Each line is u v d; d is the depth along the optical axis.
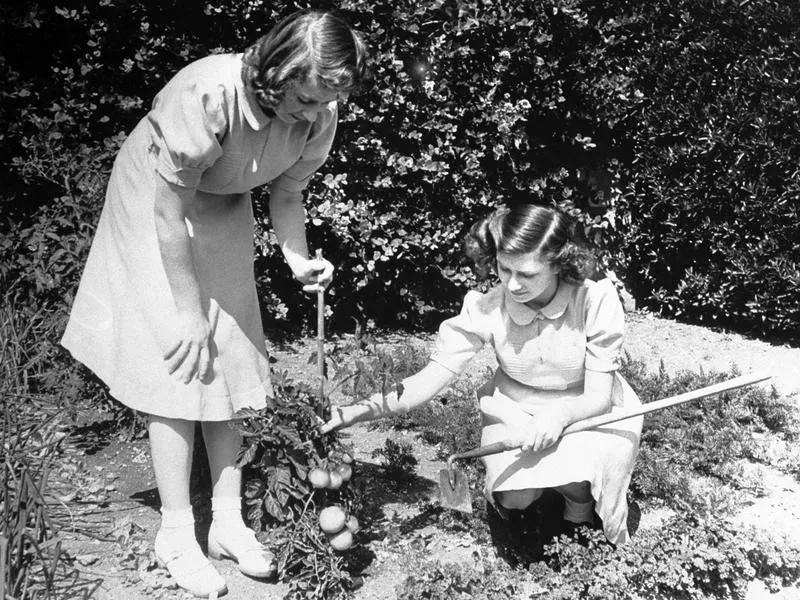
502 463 3.33
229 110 2.83
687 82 6.40
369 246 6.16
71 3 5.21
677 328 6.65
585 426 3.28
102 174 4.81
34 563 3.21
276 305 5.80
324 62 2.63
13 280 4.94
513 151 6.44
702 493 3.97
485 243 3.30
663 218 6.75
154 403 3.09
